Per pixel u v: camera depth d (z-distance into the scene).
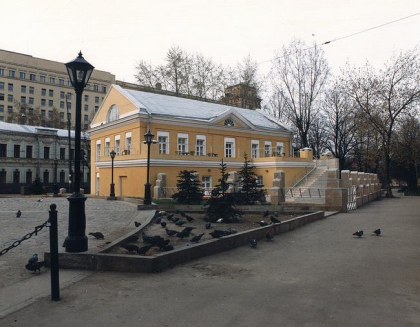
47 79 99.38
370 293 5.93
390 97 37.34
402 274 7.16
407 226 14.41
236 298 5.67
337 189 20.30
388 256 8.89
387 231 13.13
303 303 5.43
